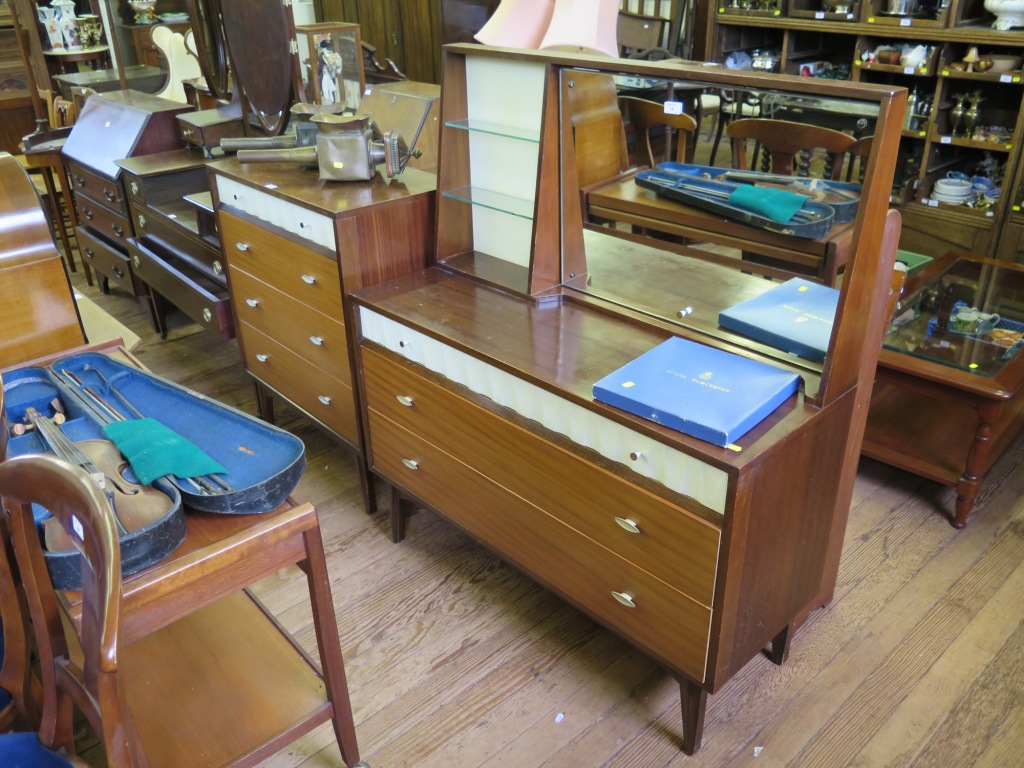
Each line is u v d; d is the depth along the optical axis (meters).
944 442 2.52
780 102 1.55
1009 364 2.29
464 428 1.93
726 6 4.02
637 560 1.63
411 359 2.04
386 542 2.39
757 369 1.62
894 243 1.57
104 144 3.55
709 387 1.55
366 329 2.16
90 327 2.39
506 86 2.07
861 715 1.80
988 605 2.09
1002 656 1.94
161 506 1.30
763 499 1.47
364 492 2.47
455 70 2.12
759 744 1.75
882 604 2.10
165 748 1.45
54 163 3.94
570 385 1.64
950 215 3.72
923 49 3.61
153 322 3.73
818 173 1.55
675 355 1.68
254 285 2.59
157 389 1.69
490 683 1.92
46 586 1.18
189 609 1.27
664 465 1.51
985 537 2.33
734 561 1.46
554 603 2.16
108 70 4.78
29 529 1.13
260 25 2.72
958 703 1.83
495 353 1.78
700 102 1.68
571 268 2.08
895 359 2.31
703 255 1.83
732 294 1.82
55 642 1.21
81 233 3.94
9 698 1.29
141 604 1.20
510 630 2.07
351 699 1.88
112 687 0.95
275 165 2.54
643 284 1.96
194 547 1.27
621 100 1.81
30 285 2.04
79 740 1.76
